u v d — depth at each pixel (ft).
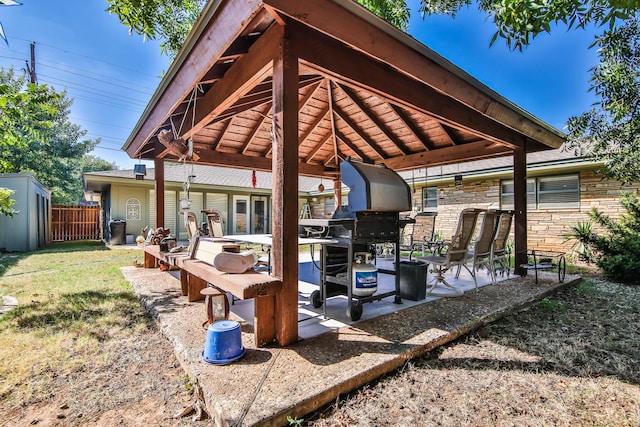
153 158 18.20
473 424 5.16
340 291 10.43
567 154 22.75
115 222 33.53
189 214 10.89
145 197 37.22
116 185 35.40
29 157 50.67
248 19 6.69
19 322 9.91
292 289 7.47
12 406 5.84
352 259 9.18
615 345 8.17
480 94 11.03
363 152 22.52
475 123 13.14
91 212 43.68
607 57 14.17
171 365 7.36
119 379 6.79
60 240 41.14
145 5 11.81
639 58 13.65
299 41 7.66
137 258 23.82
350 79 8.76
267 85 12.34
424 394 5.98
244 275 7.84
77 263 21.48
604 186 21.33
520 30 6.53
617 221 19.39
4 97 11.66
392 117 17.35
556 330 9.25
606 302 12.25
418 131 18.40
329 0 6.74
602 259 17.17
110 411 5.74
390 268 17.70
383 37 7.88
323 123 19.84
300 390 5.51
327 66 8.20
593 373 6.77
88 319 10.18
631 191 20.17
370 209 9.12
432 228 23.95
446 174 27.99
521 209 15.78
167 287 13.32
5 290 13.80
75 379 6.77
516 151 15.87
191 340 7.73
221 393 5.42
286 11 6.31
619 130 15.10
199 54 8.55
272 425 4.91
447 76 9.74
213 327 6.75
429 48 8.73
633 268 15.11
